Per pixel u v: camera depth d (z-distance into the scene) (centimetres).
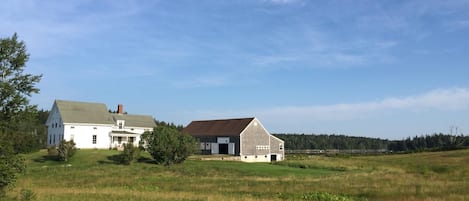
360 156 9581
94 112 7406
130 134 7512
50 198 1991
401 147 18662
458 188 3036
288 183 3459
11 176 1986
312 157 8319
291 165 6200
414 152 10500
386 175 4334
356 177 4097
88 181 3562
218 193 2709
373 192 2830
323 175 4494
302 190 2983
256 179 3900
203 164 5650
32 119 2108
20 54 2044
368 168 5806
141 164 5475
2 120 2009
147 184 3328
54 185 3192
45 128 7219
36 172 4278
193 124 9231
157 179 3809
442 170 5128
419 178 3922
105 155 6078
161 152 5406
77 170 4503
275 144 8069
